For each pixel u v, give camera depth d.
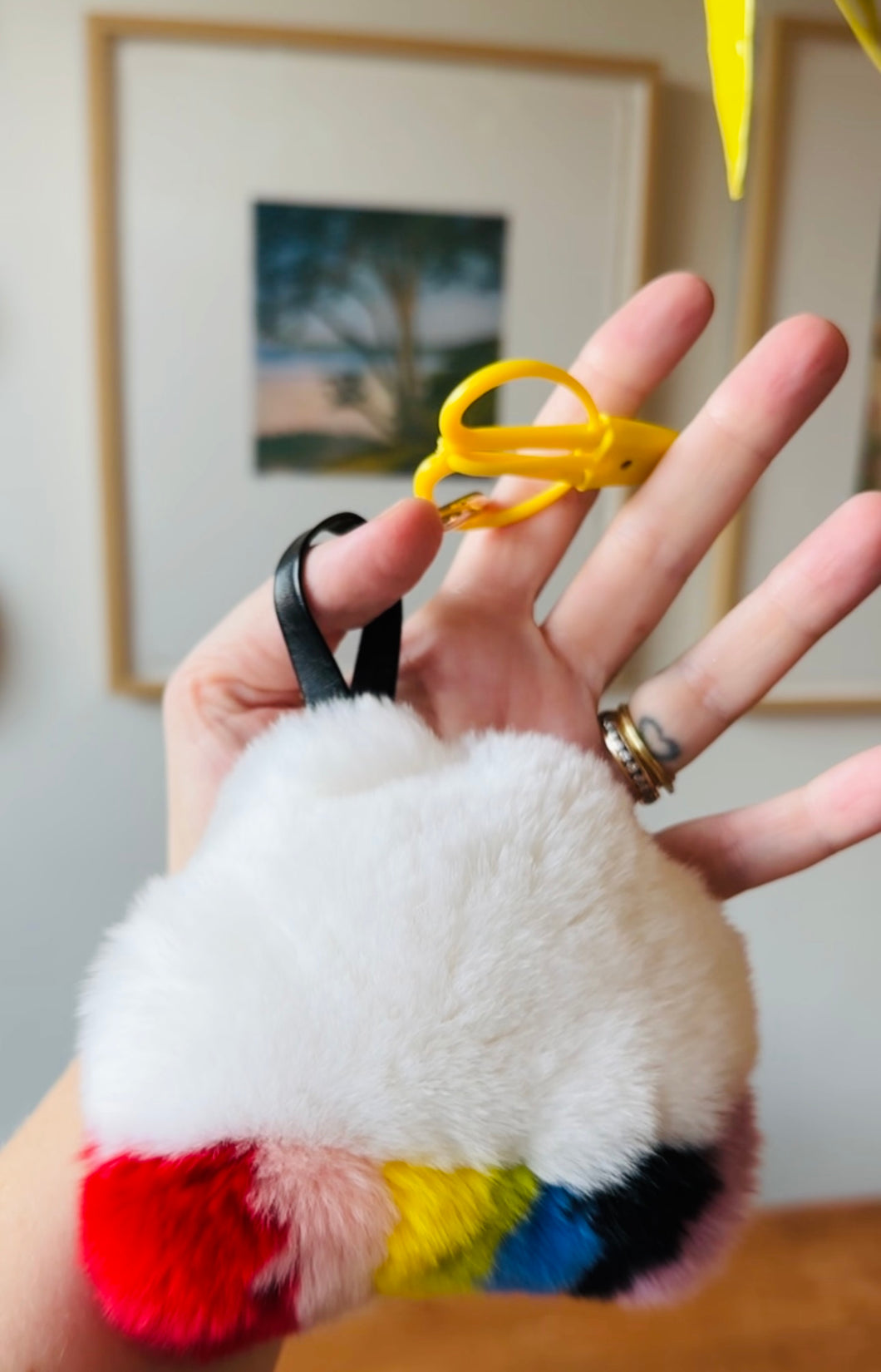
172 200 0.41
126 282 0.42
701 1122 0.23
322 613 0.26
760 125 0.43
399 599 0.26
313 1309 0.21
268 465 0.44
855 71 0.43
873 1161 0.58
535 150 0.42
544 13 0.42
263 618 0.29
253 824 0.23
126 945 0.22
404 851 0.22
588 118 0.42
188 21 0.40
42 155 0.41
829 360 0.27
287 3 0.41
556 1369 0.44
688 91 0.43
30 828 0.47
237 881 0.22
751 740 0.50
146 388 0.43
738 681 0.28
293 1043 0.21
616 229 0.43
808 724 0.50
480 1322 0.45
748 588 0.47
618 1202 0.22
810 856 0.28
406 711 0.25
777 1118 0.57
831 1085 0.57
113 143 0.41
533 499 0.28
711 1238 0.23
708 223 0.44
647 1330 0.45
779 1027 0.56
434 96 0.42
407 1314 0.45
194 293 0.42
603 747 0.29
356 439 0.44
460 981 0.21
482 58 0.41
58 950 0.48
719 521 0.28
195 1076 0.21
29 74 0.41
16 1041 0.49
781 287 0.45
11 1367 0.23
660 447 0.28
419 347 0.44
